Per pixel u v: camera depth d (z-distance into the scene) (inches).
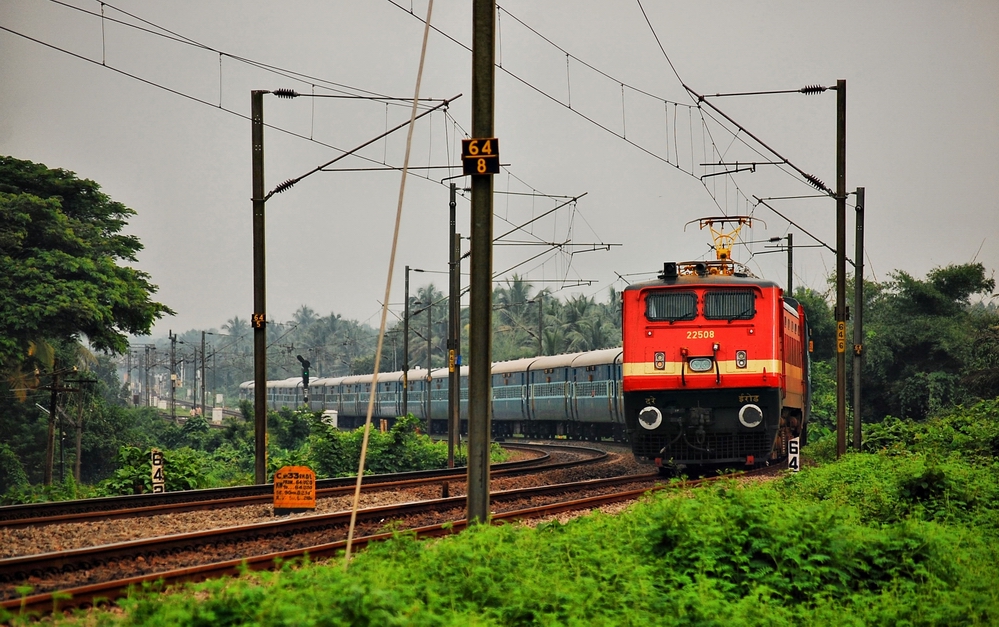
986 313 3464.6
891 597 633.6
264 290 1561.3
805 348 2080.5
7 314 2696.9
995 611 586.6
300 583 564.1
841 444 1750.7
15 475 3102.9
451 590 572.7
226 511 1165.1
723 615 565.0
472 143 789.2
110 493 1545.3
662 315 1489.9
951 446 1676.9
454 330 2240.4
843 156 1697.8
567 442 3110.2
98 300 2869.1
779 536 698.2
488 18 794.2
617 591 603.5
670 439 1501.0
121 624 501.0
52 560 725.3
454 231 2234.3
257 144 1555.1
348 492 1441.9
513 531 757.9
